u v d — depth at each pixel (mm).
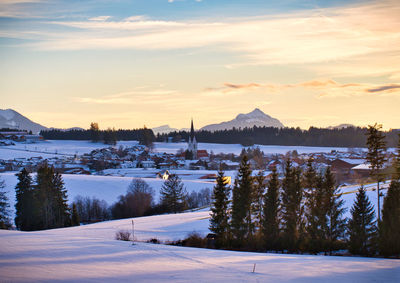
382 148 58781
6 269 26141
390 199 52312
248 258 37812
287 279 27438
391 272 31625
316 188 58562
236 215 60406
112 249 37344
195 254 38125
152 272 27578
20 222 80938
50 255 32281
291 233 56469
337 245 53375
